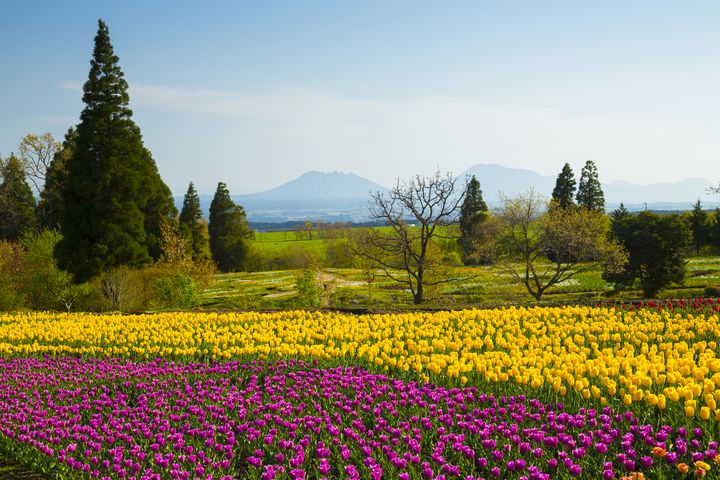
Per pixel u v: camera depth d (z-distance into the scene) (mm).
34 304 40906
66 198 41344
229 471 8031
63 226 40719
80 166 41562
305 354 14297
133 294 36594
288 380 12047
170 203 53344
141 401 10953
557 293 41375
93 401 11445
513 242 39219
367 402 10086
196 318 22328
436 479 6539
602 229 38500
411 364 12664
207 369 13445
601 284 43625
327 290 39469
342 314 22172
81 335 19688
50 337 19984
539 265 51625
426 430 8602
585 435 7609
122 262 40312
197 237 75938
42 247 41312
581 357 11430
